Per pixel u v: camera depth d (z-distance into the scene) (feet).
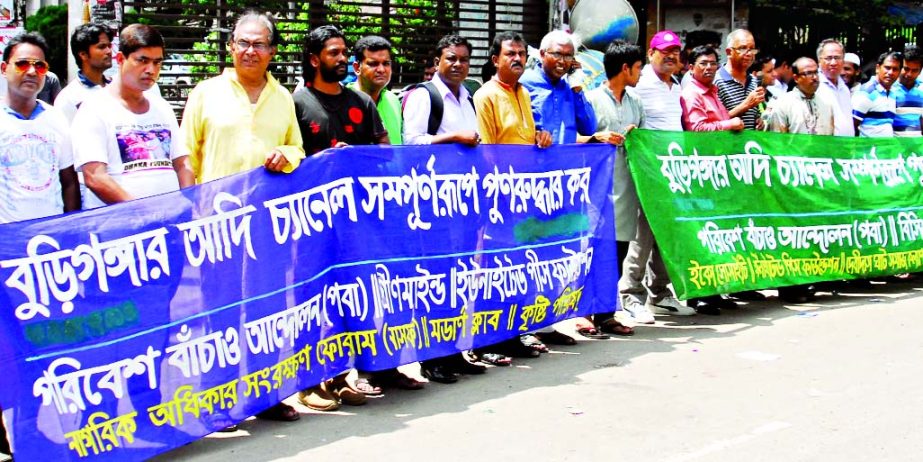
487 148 20.03
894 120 31.55
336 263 17.51
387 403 17.98
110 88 16.58
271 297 16.25
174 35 35.83
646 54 48.29
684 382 19.03
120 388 14.21
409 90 21.71
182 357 14.97
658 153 23.71
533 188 20.95
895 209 28.35
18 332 13.19
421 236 18.74
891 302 26.81
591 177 22.27
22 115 15.93
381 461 14.87
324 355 17.25
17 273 13.24
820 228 26.71
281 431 16.33
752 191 25.43
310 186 16.97
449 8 40.91
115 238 14.25
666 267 23.62
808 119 27.50
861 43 51.83
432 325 18.89
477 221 19.80
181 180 17.21
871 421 16.63
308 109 18.16
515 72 21.03
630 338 22.74
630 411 17.28
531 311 20.90
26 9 51.83
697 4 47.91
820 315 25.03
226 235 15.65
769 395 18.13
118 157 16.31
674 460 14.88
